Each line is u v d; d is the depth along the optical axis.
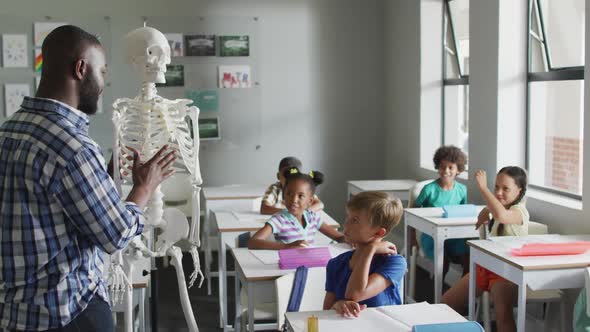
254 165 6.21
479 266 3.38
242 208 4.92
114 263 2.56
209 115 6.07
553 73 3.99
